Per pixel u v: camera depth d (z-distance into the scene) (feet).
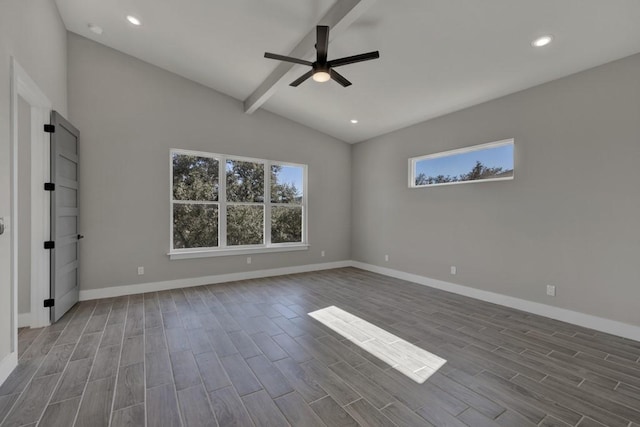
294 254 18.74
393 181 18.03
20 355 7.89
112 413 5.68
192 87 15.12
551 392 6.45
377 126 17.60
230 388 6.51
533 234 11.57
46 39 9.86
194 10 10.18
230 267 16.33
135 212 13.69
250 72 13.71
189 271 15.10
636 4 7.30
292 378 6.92
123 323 10.14
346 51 10.60
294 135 18.62
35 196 9.73
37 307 9.75
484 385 6.70
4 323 6.79
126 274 13.52
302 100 15.61
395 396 6.27
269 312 11.38
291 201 18.85
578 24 8.18
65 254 10.95
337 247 20.71
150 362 7.59
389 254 18.21
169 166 14.51
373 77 12.30
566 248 10.68
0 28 6.74
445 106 14.07
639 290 9.14
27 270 9.99
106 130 13.05
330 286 15.39
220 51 12.41
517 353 8.22
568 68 10.22
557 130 10.90
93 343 8.63
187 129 14.98
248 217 17.21
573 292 10.50
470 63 10.59
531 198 11.64
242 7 9.72
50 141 9.96
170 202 14.58
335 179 20.54
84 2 10.57
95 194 12.83
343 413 5.73
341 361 7.73
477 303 12.76
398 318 10.86
